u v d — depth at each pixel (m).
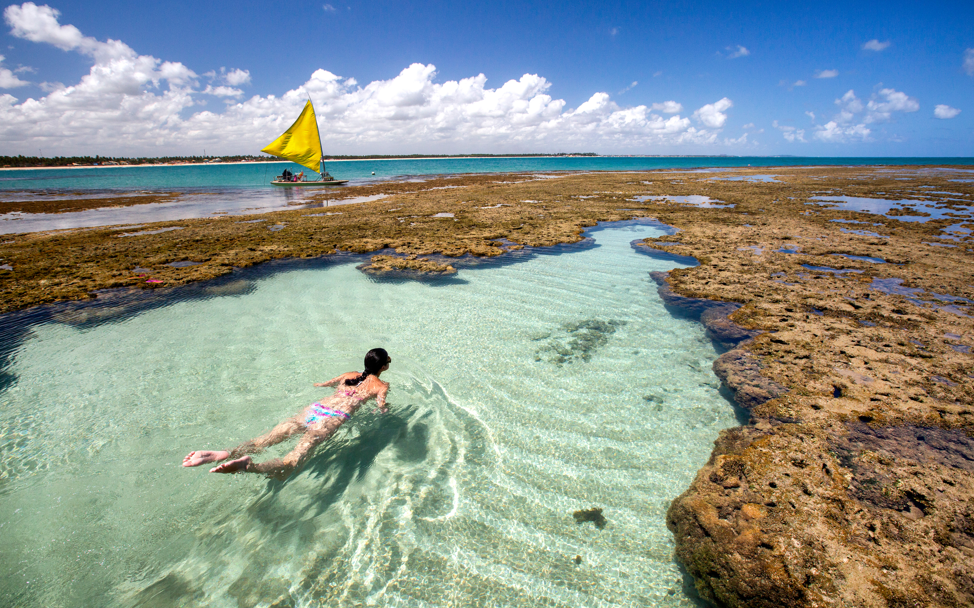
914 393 4.05
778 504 2.83
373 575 2.55
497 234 11.88
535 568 2.61
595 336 5.79
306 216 16.06
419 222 14.07
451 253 9.77
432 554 2.70
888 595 2.22
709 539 2.64
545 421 4.03
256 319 6.36
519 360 5.16
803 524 2.67
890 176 35.09
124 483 3.22
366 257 9.66
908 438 3.43
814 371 4.51
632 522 2.93
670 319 6.29
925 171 43.19
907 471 3.07
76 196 27.62
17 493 3.11
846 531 2.60
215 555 2.66
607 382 4.68
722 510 2.82
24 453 3.54
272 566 2.60
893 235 11.35
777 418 3.79
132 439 3.72
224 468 2.93
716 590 2.39
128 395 4.39
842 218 14.09
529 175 44.16
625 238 11.56
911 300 6.60
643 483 3.28
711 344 5.51
